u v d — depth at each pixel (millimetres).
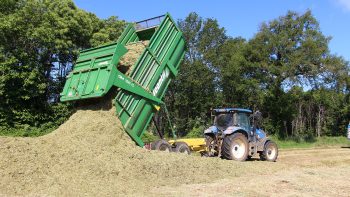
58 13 24156
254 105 35906
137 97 10844
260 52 32469
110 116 10078
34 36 21047
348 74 32156
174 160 9609
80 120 10336
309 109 51594
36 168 7496
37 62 22359
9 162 7434
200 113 35219
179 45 12750
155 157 9453
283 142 31125
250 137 14008
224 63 36406
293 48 31984
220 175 9695
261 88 32969
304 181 9344
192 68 34750
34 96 21750
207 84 35250
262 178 9664
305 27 32906
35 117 22203
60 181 7270
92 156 8438
